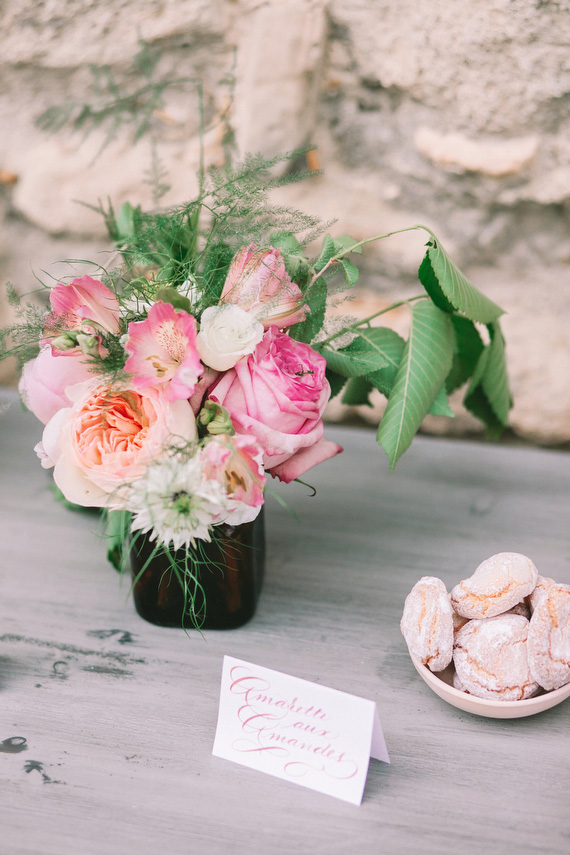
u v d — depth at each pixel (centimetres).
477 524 81
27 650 70
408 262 92
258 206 65
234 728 62
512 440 97
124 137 93
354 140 90
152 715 65
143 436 59
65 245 98
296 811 59
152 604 70
